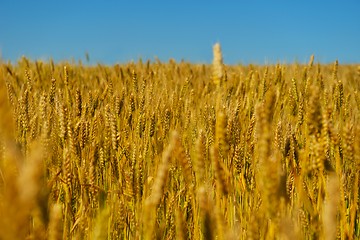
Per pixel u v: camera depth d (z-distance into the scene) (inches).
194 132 161.0
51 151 116.3
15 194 25.1
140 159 106.0
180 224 67.4
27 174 25.8
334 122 193.3
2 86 33.0
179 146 72.1
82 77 436.5
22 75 360.2
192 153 143.1
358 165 87.5
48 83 354.3
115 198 113.5
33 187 25.7
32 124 136.4
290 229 58.2
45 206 42.2
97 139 139.8
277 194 57.5
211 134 132.6
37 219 42.0
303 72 309.9
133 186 103.6
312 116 76.2
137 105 185.9
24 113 138.8
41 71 392.5
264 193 57.9
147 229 60.8
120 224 103.2
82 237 92.0
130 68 445.7
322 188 80.0
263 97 245.3
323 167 76.3
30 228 61.0
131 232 105.9
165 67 477.7
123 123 179.3
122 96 191.3
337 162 85.4
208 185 108.4
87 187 108.2
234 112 114.1
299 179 79.9
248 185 111.6
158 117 174.2
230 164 105.5
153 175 130.6
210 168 123.6
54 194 105.0
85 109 160.9
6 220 24.6
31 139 129.8
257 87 281.4
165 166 61.6
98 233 54.7
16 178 25.7
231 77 317.1
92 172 109.2
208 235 58.4
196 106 251.8
